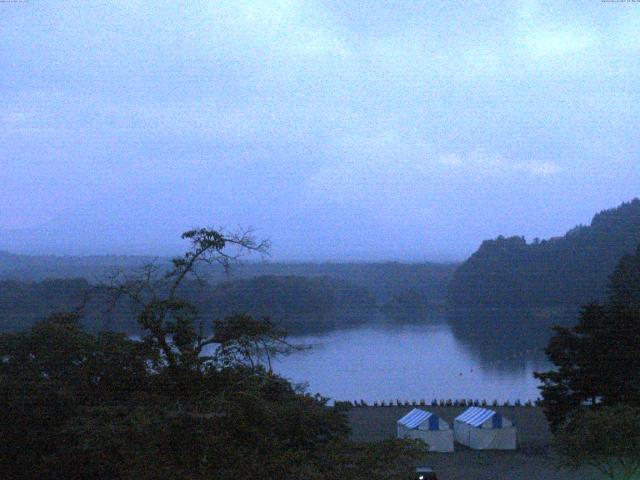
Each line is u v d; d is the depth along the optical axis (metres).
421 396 55.41
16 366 22.36
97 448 17.44
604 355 38.91
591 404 40.66
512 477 33.75
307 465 16.73
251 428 16.89
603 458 29.03
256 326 20.97
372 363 61.69
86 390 21.83
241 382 19.41
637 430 27.83
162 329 21.17
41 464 19.75
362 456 16.45
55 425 20.88
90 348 22.59
